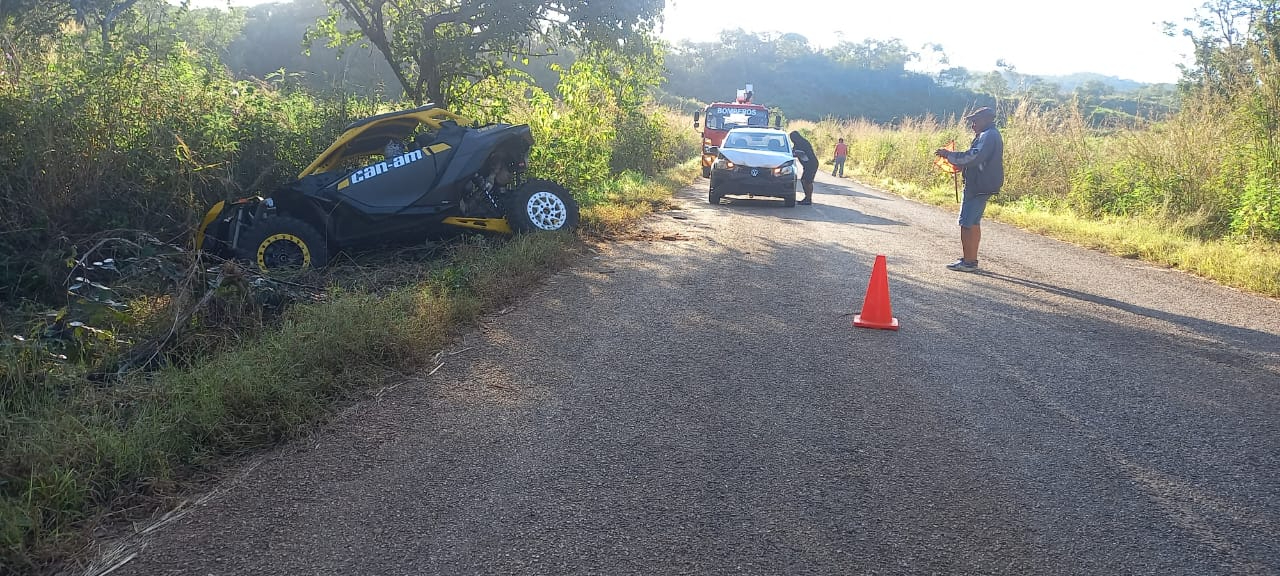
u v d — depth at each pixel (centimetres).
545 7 1329
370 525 327
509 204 944
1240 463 403
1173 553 316
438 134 927
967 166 916
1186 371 555
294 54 3544
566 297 716
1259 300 818
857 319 657
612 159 1984
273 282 648
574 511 340
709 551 311
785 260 952
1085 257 1091
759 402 472
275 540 315
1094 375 540
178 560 301
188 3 1650
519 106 1475
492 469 379
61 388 441
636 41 1376
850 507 348
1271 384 530
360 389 475
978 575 299
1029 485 373
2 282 694
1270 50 1330
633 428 430
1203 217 1297
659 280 803
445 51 1297
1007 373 539
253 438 402
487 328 611
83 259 639
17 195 747
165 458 368
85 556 304
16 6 1405
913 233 1274
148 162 836
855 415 456
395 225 881
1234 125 1369
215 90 991
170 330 518
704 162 2416
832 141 4428
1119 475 385
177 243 827
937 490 366
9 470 339
